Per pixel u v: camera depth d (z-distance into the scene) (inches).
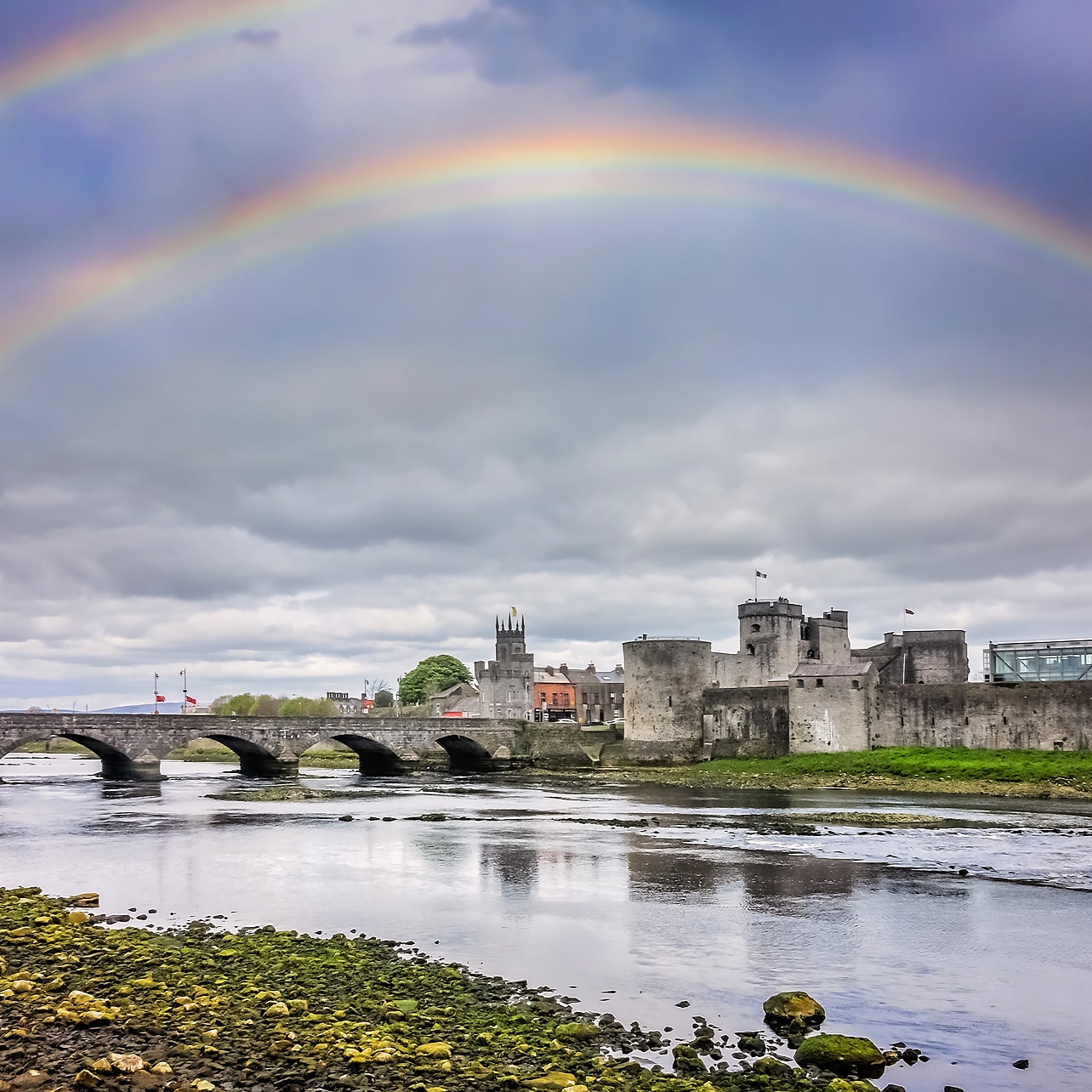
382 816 2763.3
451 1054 899.4
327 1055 870.4
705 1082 868.0
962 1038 1002.1
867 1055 920.3
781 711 4350.4
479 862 1957.4
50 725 3565.5
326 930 1412.4
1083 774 3319.4
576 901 1605.6
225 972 1148.5
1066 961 1262.3
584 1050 932.6
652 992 1132.5
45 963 1162.0
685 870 1861.5
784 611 5167.3
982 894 1643.7
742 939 1368.1
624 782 4037.9
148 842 2228.1
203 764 6186.0
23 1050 860.0
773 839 2249.0
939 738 3838.6
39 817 2701.8
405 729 4547.2
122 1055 827.4
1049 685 3614.7
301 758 6481.3
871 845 2148.1
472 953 1296.8
